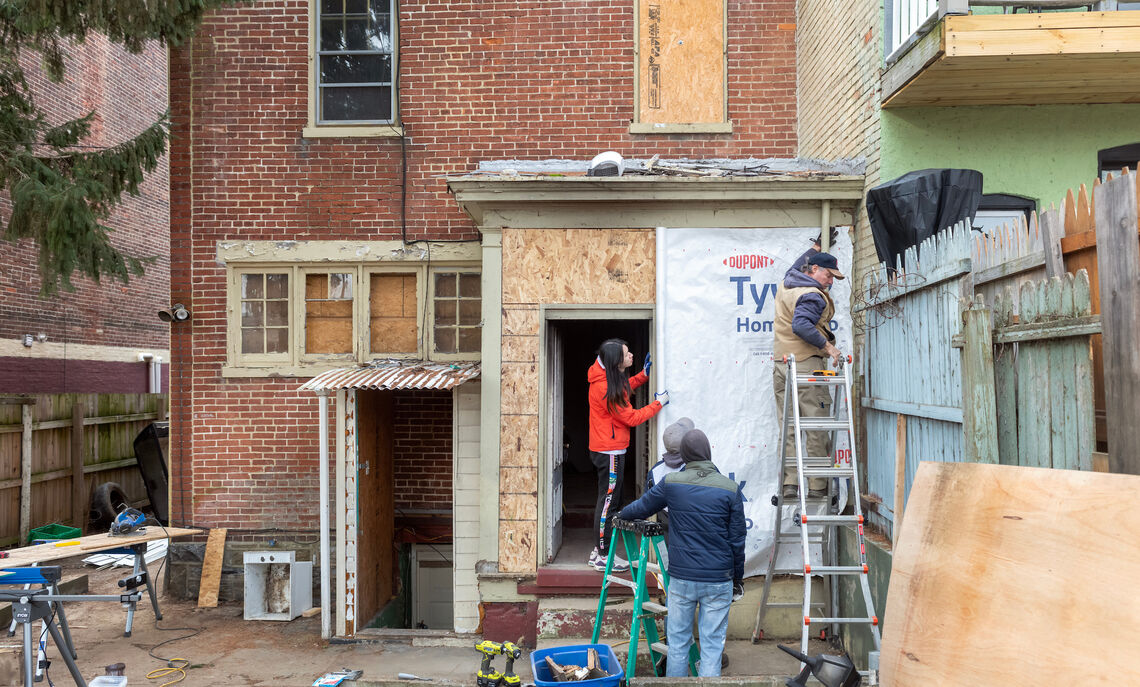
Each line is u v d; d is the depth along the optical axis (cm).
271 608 802
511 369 691
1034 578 301
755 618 671
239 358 876
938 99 607
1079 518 293
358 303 874
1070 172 629
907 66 571
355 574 726
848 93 698
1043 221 385
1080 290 346
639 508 542
